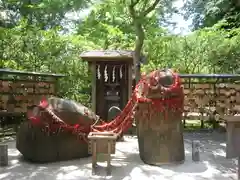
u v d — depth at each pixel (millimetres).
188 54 8758
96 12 9070
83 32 10078
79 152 4566
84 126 4504
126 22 9945
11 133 6445
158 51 9148
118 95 6410
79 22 10742
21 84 6301
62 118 4395
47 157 4316
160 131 4238
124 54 6000
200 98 7012
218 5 10305
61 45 8375
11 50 7848
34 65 7992
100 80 6457
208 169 4031
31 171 3930
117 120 4605
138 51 7223
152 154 4234
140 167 4109
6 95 6031
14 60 7840
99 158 3861
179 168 4078
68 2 7984
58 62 8188
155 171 3936
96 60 6070
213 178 3660
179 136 4328
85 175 3771
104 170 3965
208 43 8523
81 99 8688
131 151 5027
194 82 7059
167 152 4211
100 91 6461
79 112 4566
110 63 6430
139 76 6977
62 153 4418
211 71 8688
